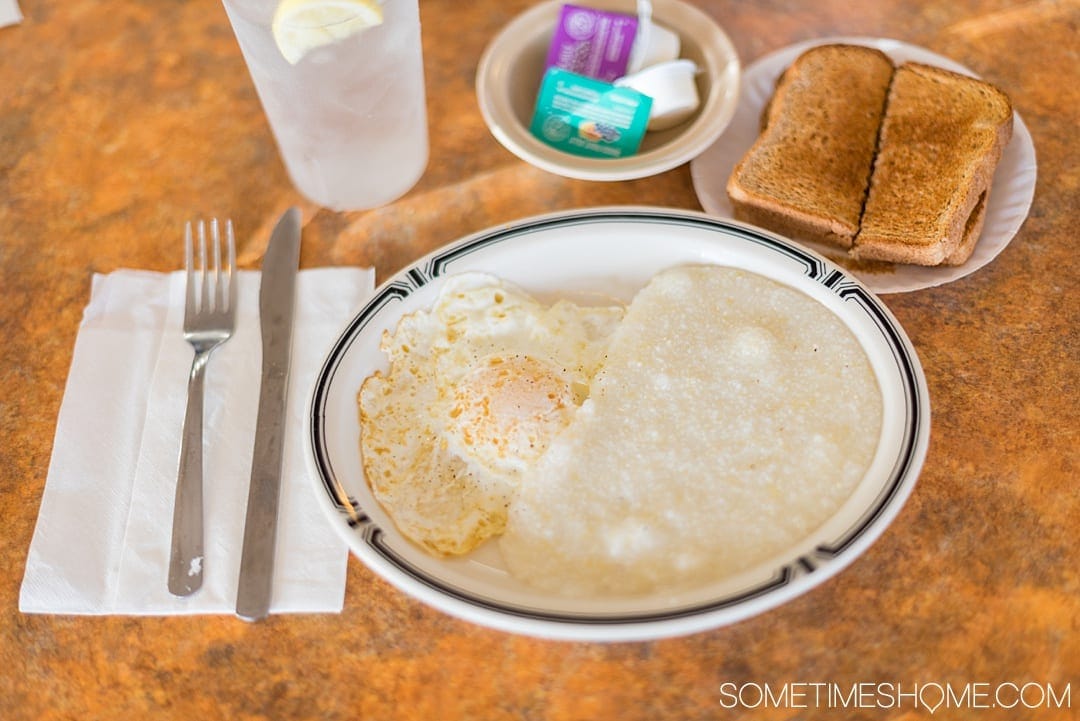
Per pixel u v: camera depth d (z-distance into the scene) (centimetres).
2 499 53
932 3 68
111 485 52
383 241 61
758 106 63
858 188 58
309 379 55
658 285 55
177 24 72
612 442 50
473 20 71
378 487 49
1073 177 59
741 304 54
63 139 67
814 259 53
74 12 73
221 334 56
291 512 50
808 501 48
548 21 65
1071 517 49
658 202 61
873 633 47
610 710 46
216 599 48
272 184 64
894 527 49
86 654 48
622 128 61
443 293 54
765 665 46
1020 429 51
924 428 47
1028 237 57
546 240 55
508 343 54
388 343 53
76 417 55
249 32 52
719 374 52
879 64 62
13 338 59
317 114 56
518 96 64
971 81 60
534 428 51
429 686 47
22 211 64
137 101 69
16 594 50
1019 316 55
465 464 51
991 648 46
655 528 48
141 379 56
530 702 46
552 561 47
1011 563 48
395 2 53
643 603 44
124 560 50
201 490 51
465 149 65
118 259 62
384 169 61
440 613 48
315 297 58
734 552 47
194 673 48
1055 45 65
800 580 43
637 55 62
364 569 50
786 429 50
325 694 47
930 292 56
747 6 69
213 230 60
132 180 65
